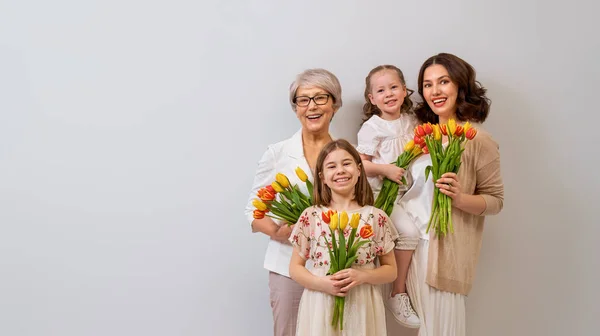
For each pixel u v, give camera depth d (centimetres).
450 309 222
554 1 268
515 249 266
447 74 228
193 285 256
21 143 252
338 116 259
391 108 235
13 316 251
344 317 201
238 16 257
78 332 253
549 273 268
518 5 266
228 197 257
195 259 256
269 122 257
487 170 226
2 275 251
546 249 268
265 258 234
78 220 253
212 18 256
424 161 227
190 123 256
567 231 268
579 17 269
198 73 256
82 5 253
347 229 202
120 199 254
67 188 253
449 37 263
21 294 252
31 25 252
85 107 254
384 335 205
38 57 253
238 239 257
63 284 253
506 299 266
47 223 252
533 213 267
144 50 255
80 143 254
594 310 268
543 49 267
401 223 227
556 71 268
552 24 268
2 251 251
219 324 257
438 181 211
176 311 255
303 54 258
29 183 252
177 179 255
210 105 256
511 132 266
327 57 258
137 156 255
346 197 208
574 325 269
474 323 265
